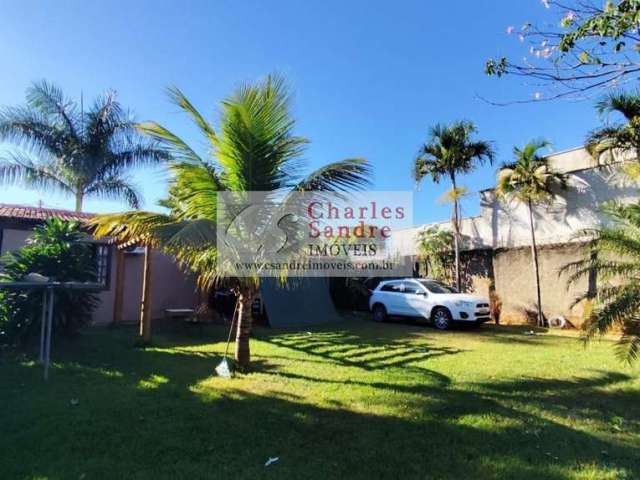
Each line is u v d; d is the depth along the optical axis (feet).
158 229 18.75
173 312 35.91
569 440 13.00
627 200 36.63
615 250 22.67
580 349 28.45
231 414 14.98
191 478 10.45
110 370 21.06
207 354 25.72
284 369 22.09
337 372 21.48
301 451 12.09
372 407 15.87
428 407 15.92
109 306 39.32
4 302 24.81
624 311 20.07
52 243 27.17
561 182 41.34
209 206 20.58
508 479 10.56
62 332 26.21
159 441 12.59
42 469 10.73
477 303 39.29
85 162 51.90
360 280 54.75
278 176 21.29
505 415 15.15
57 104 51.88
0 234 34.78
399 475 10.75
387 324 43.06
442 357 25.79
